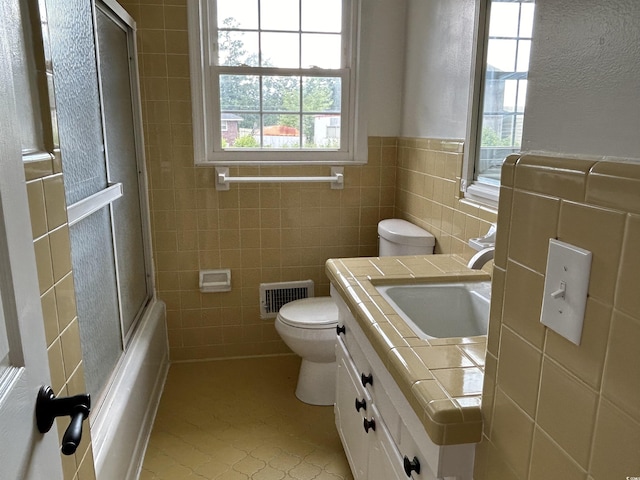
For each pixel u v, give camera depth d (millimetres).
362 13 2486
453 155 1980
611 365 549
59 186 1101
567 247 611
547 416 671
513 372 756
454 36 1961
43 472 697
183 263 2633
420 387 942
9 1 908
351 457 1686
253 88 2555
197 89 2447
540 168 667
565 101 635
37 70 1032
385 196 2719
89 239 1589
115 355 1896
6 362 606
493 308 810
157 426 2182
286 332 2230
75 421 688
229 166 2535
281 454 2010
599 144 579
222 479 1863
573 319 606
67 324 1134
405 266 1783
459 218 1948
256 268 2695
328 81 2605
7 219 621
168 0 2336
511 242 747
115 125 2033
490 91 1740
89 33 1623
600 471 573
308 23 2535
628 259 520
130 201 2271
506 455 785
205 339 2756
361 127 2621
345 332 1713
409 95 2486
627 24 528
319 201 2666
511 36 1590
